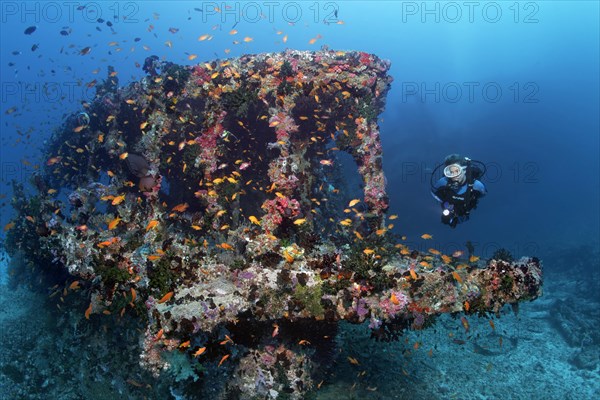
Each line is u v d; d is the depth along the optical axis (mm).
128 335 7824
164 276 5707
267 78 8219
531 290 5957
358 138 8094
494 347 11039
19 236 11008
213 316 5121
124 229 7305
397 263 6613
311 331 6910
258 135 10461
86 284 7918
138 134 11422
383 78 8938
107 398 8094
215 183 7754
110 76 12461
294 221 6906
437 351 10414
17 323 10305
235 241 6773
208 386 6695
